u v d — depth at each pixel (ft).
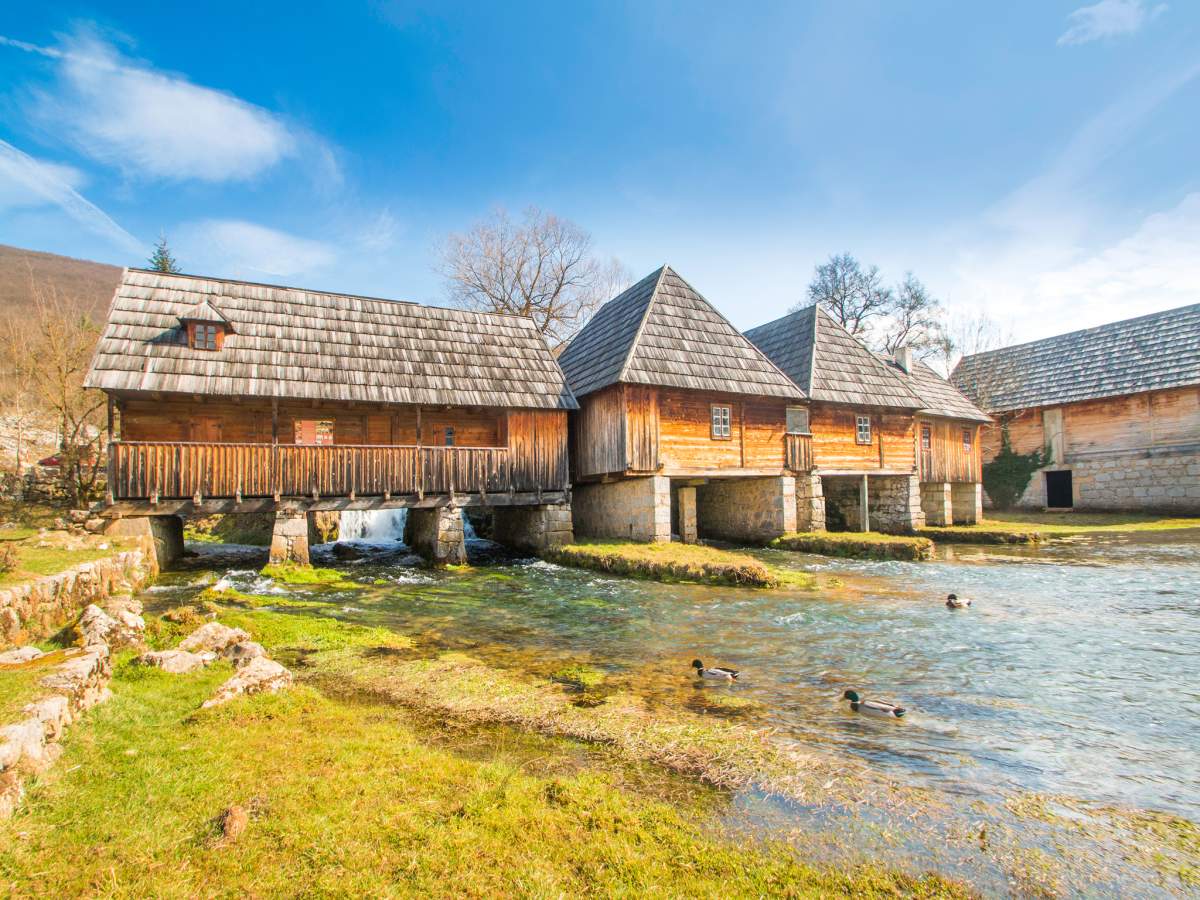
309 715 16.31
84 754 12.85
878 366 70.28
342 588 39.73
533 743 15.43
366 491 47.29
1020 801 12.79
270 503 44.75
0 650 18.70
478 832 10.94
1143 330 84.79
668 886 9.71
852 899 9.56
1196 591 35.63
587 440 59.06
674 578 41.14
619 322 62.75
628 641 26.05
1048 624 28.14
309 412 52.80
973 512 81.35
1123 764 14.57
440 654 24.04
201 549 60.03
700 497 71.10
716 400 57.21
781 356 70.54
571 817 11.63
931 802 12.67
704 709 17.94
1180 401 76.64
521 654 24.14
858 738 15.89
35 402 67.10
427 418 56.59
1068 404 86.22
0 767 10.50
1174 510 76.59
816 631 27.32
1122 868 10.55
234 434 50.49
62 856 9.57
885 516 71.05
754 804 12.51
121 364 41.39
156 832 10.41
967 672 21.44
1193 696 19.06
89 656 16.37
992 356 101.96
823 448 63.72
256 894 9.11
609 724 16.65
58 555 31.04
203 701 16.89
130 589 34.81
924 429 75.46
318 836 10.61
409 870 9.80
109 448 40.70
